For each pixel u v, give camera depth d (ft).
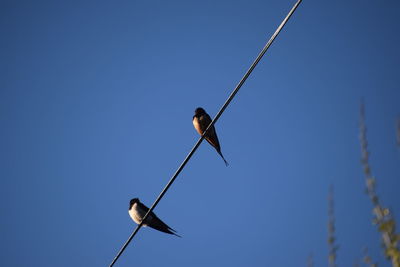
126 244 43.55
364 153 22.76
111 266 44.60
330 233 22.61
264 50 36.45
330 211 23.02
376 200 21.90
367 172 22.40
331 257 22.12
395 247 21.01
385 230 21.36
